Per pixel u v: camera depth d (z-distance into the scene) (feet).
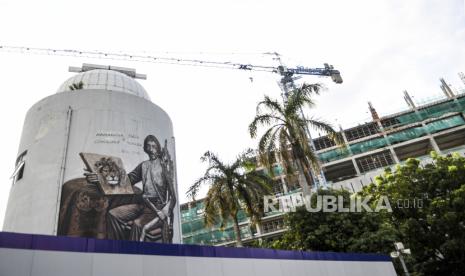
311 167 78.74
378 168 219.41
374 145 224.94
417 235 87.56
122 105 68.64
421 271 87.86
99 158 61.77
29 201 58.65
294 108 81.76
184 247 41.22
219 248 44.34
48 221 55.88
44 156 61.67
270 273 47.47
